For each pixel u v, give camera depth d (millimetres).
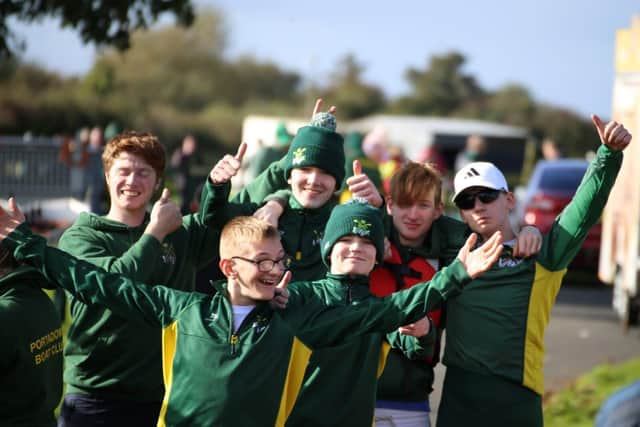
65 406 14047
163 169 14586
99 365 13727
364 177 14508
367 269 12984
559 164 49688
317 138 14672
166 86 192375
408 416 14430
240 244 11836
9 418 11836
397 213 14797
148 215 14898
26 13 29594
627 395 9516
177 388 11734
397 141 112000
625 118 36188
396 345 13758
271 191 16547
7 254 12172
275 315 12039
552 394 26078
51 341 12375
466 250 11891
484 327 13789
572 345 33188
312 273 14695
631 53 35875
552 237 13969
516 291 13805
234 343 11727
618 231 36938
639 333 35562
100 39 30516
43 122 124812
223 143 152500
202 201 14352
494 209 14109
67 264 12156
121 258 13195
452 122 115812
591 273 50562
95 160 61938
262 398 11680
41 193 63562
